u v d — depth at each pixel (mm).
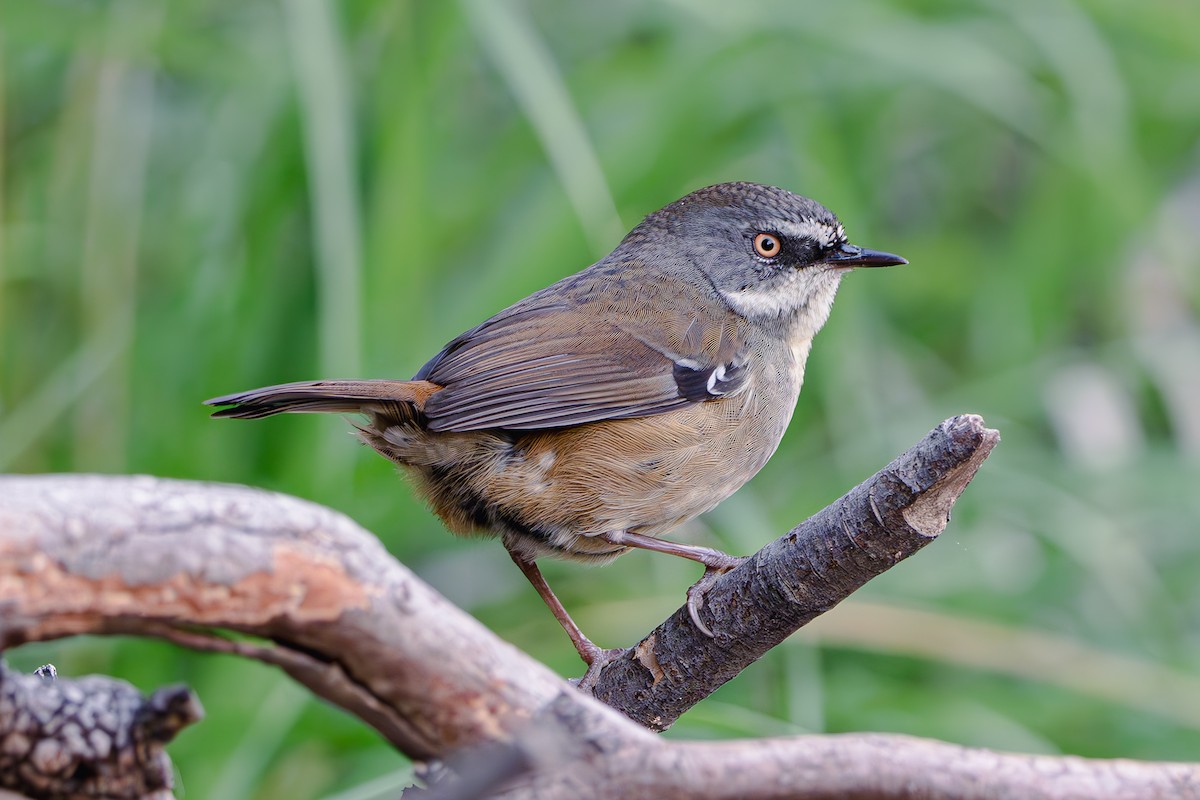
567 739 4641
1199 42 13227
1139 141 13891
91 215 11141
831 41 11859
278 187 10609
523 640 10742
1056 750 10305
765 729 9070
